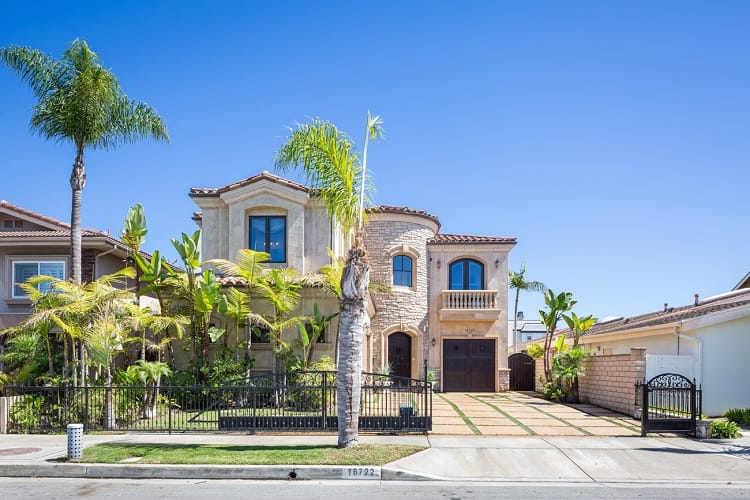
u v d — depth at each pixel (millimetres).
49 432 13875
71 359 17781
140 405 15477
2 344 20516
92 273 21266
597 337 24469
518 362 29250
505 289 28078
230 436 13125
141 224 18469
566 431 14203
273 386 14266
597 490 9398
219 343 20156
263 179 21938
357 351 11852
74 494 9070
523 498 8891
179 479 10148
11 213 22391
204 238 22594
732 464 10961
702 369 17797
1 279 21188
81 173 18062
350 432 11695
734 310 17719
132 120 18625
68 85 17922
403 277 27922
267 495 9008
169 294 20156
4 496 8953
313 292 20438
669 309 27688
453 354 28016
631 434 13812
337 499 8773
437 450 11672
